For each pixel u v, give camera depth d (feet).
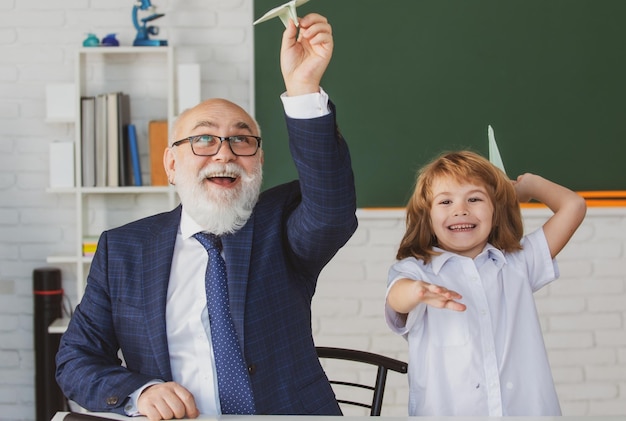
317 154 5.15
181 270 5.72
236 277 5.49
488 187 6.13
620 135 10.82
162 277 5.64
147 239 5.87
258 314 5.47
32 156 10.93
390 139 10.75
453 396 5.75
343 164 5.29
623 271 10.87
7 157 10.91
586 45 10.77
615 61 10.79
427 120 10.75
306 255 5.65
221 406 5.37
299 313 5.69
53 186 10.38
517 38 10.74
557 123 10.78
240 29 10.82
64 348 5.64
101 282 5.77
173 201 10.32
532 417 4.34
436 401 5.73
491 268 6.11
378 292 10.80
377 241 10.78
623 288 10.88
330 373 10.84
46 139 10.93
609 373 10.91
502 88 10.77
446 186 6.08
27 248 10.99
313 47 5.12
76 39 10.84
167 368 5.45
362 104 10.74
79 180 10.32
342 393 10.84
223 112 5.81
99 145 10.37
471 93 10.76
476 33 10.73
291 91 5.16
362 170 10.77
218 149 5.70
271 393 5.40
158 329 5.51
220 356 5.43
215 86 10.82
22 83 10.85
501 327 5.92
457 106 10.75
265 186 10.75
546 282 6.27
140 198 10.96
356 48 10.70
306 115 5.11
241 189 5.71
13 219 10.96
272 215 5.89
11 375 11.02
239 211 5.66
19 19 10.82
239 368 5.38
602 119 10.81
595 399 10.92
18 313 11.00
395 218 10.76
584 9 10.77
